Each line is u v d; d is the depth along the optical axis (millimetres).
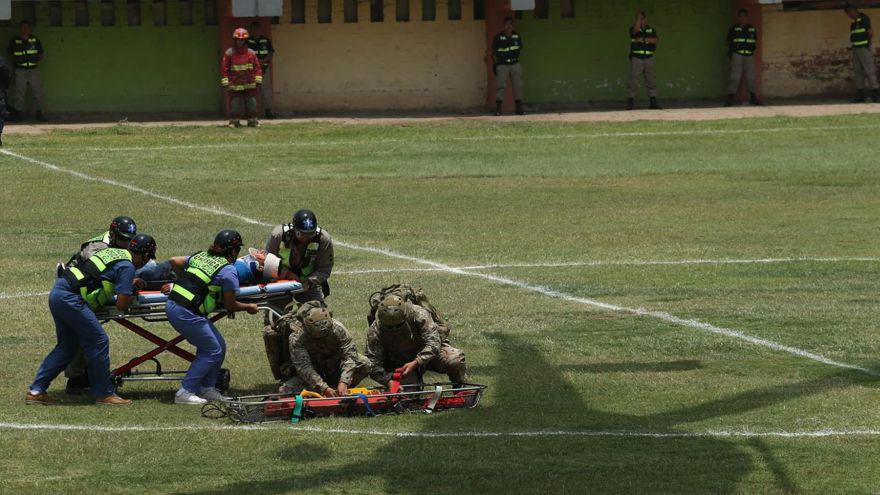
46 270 43469
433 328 26797
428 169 67000
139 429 25219
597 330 34281
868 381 28812
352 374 26172
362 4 87625
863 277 41312
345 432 24750
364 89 88500
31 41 81688
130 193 59438
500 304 37688
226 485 21688
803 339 32938
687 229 51000
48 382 27469
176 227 51438
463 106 89625
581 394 27781
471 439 24250
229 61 79188
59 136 75875
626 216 54156
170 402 27562
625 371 29906
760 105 90188
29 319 35906
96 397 27328
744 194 59500
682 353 31672
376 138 77250
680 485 21547
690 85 92312
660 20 91312
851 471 22312
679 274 42188
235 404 25828
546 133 79000
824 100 92688
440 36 88750
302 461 22922
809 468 22469
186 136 76750
